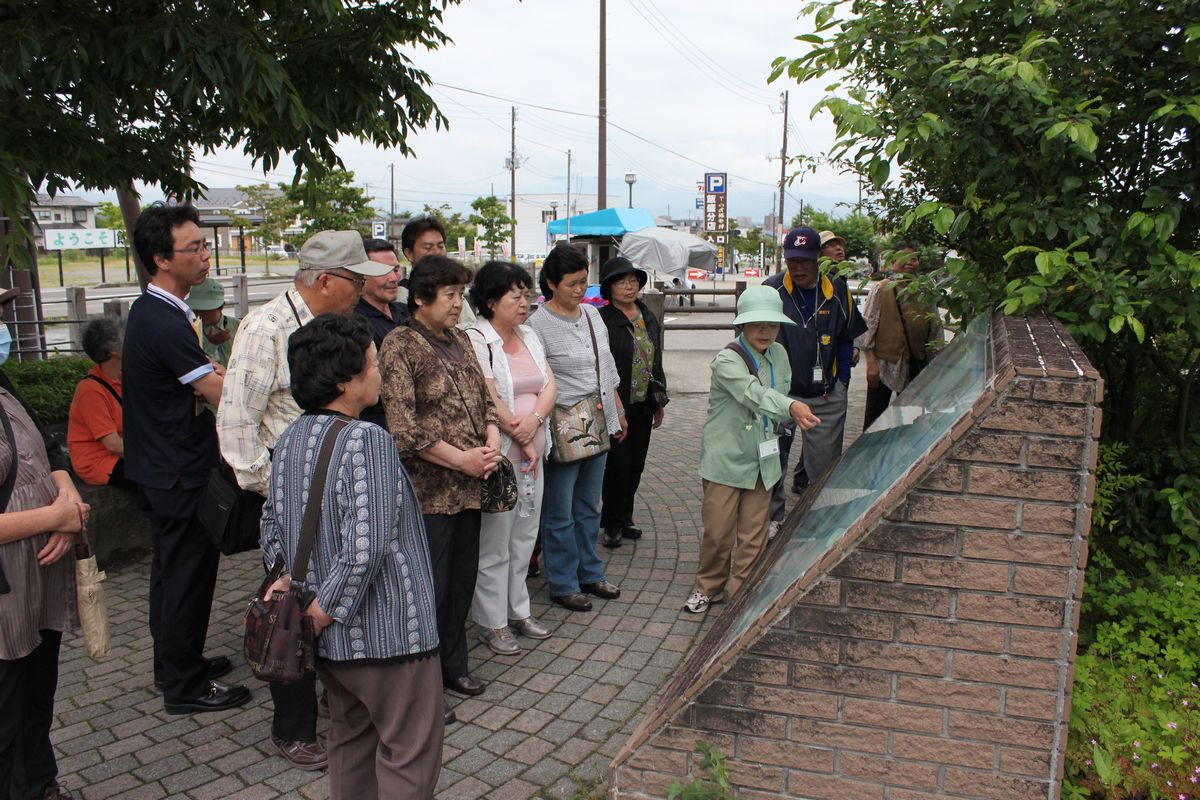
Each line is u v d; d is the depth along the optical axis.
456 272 3.26
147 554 5.25
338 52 5.26
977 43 3.25
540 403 3.85
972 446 2.12
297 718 3.02
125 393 3.27
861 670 2.26
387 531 2.13
